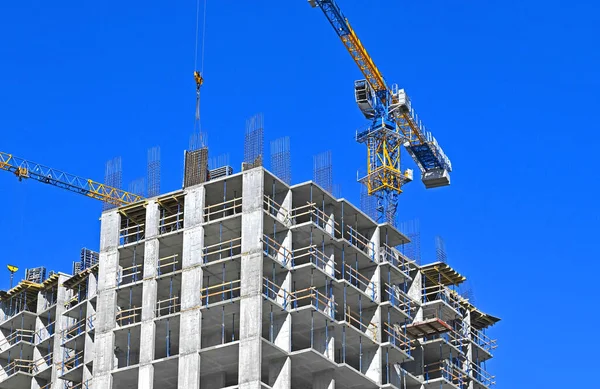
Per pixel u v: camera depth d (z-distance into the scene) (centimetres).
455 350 12838
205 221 11306
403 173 17662
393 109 17700
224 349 10562
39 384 13362
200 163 11712
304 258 11425
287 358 10625
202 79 13488
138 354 11306
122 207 11750
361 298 11575
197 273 10981
